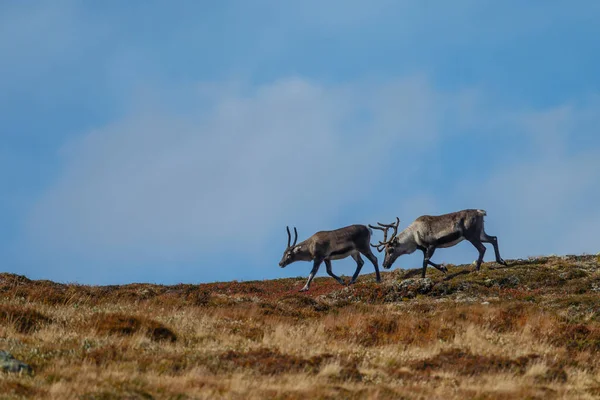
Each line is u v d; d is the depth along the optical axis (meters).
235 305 99.25
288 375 58.47
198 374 57.09
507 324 85.56
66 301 93.25
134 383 52.94
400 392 54.62
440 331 80.25
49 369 56.03
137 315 78.06
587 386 60.59
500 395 55.69
